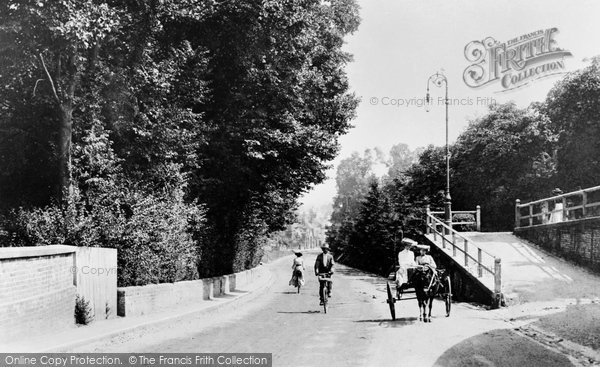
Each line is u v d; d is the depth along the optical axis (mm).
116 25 15086
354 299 20141
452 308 15688
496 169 36000
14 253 8781
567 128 32344
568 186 32875
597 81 30281
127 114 17781
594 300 14109
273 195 30000
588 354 8922
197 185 21891
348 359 8633
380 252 42188
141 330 11875
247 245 32438
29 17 13312
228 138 22484
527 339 10227
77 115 16359
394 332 11297
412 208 37594
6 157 16656
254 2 20203
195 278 20141
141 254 15000
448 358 8641
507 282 17062
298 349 9555
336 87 30234
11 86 15523
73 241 13180
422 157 44906
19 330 9062
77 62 15203
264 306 18625
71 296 11359
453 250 20375
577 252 19328
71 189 14617
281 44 22578
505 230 38500
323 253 16125
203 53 20516
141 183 18016
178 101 20469
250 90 23422
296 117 25562
